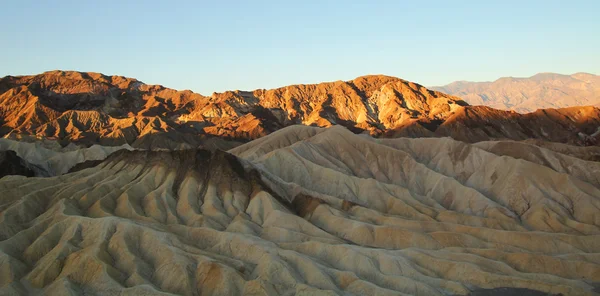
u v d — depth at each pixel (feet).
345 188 333.21
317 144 403.75
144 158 324.60
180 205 286.25
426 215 297.12
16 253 216.54
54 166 430.61
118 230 224.12
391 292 197.47
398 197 323.37
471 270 218.59
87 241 220.84
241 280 198.70
